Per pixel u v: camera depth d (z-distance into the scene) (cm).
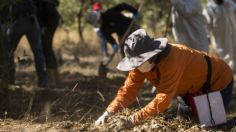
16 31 878
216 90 609
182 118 612
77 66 1376
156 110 557
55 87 923
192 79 584
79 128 601
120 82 1012
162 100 550
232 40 1172
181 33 999
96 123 596
